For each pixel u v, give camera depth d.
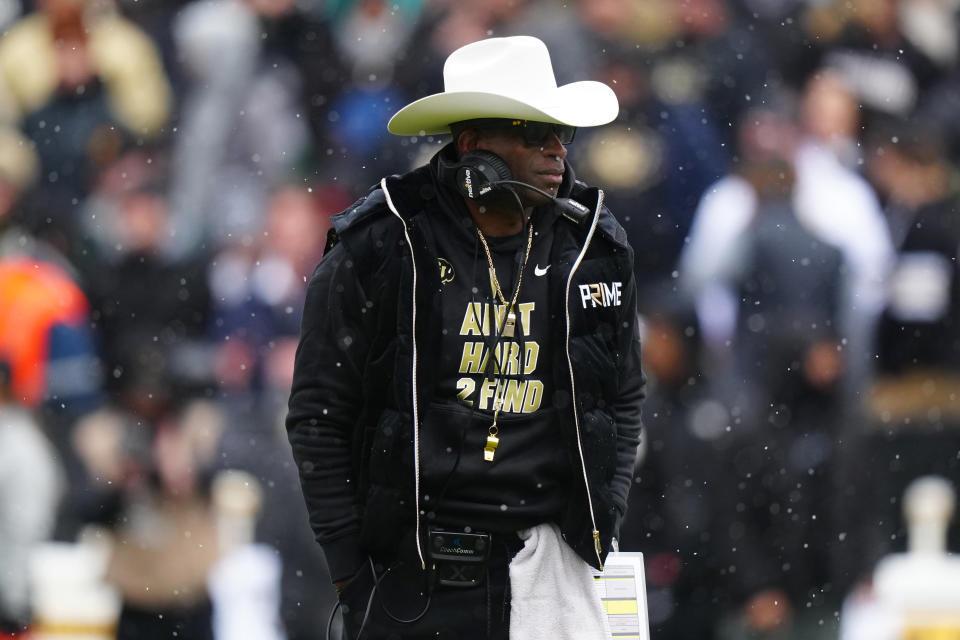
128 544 26.14
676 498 29.36
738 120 35.19
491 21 37.66
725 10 36.44
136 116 37.59
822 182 34.91
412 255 13.68
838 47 36.91
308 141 37.53
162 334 33.22
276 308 34.09
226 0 38.12
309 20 38.09
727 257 32.16
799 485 30.16
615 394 14.23
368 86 37.66
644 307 32.09
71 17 37.94
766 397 31.16
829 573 30.02
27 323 29.06
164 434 27.86
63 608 27.23
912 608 30.09
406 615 13.95
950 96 37.78
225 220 35.47
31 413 28.42
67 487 27.92
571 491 14.02
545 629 13.93
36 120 37.28
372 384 13.89
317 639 27.25
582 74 34.88
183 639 26.09
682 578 28.95
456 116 13.91
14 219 34.19
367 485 14.05
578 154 34.00
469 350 13.83
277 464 28.56
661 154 34.19
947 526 32.16
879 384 33.69
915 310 33.94
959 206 35.75
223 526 27.05
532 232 14.02
